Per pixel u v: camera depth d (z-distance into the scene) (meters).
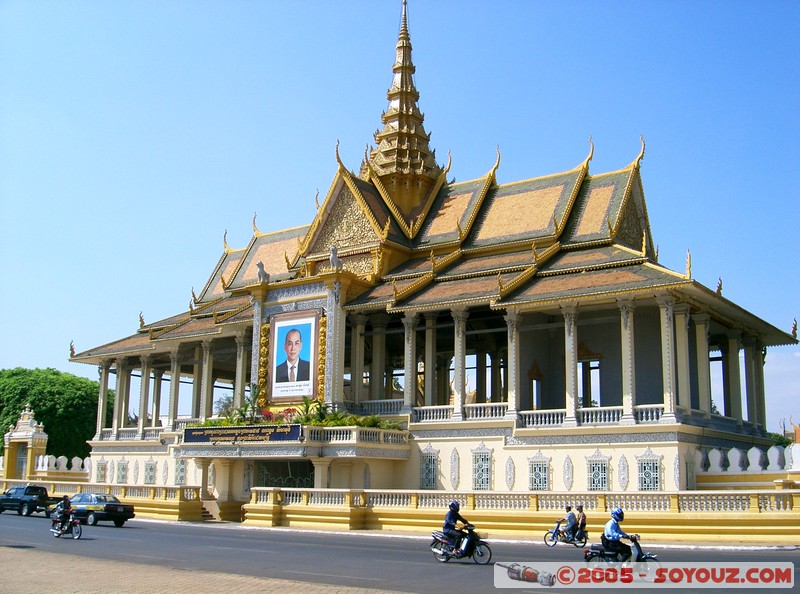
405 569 28.23
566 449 49.31
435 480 53.75
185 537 40.62
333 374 57.75
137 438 72.69
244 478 57.62
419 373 75.50
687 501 38.41
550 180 64.25
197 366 73.00
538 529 40.78
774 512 36.19
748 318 56.22
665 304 47.88
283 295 61.41
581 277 52.84
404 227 67.44
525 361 56.34
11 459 84.38
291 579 25.66
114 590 23.30
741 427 56.38
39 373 117.38
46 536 40.03
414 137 73.56
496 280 56.59
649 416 47.81
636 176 60.97
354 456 51.28
